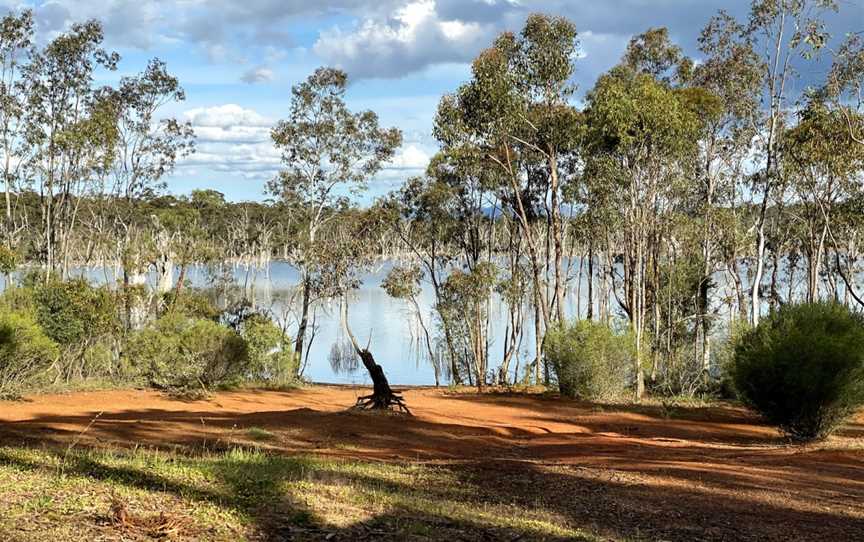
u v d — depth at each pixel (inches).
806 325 688.4
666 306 1491.1
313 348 2121.1
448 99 1189.1
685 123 1107.9
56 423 543.2
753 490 386.0
